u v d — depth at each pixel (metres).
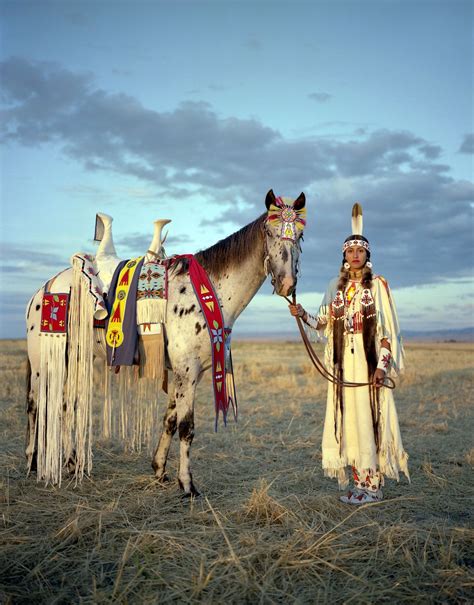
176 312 4.21
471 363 21.47
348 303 4.02
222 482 4.56
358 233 4.08
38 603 2.59
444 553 3.00
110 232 4.91
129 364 4.21
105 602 2.57
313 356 4.18
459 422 7.57
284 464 5.25
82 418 4.45
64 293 4.64
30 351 4.76
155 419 5.73
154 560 3.01
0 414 7.58
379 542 3.23
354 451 3.98
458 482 4.56
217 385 4.15
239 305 4.45
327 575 2.84
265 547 3.12
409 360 24.05
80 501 3.99
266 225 4.09
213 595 2.65
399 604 2.59
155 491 4.27
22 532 3.40
